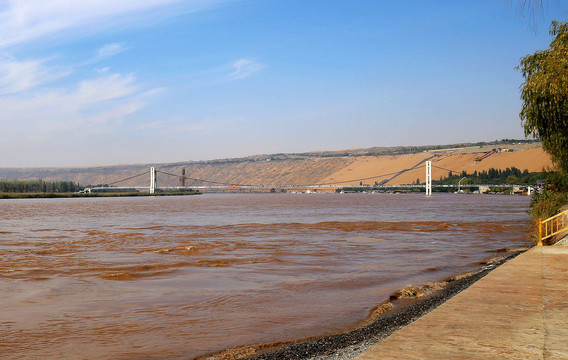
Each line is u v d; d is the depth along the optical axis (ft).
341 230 147.84
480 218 203.51
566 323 29.55
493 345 25.26
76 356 32.55
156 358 31.89
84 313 44.32
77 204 458.91
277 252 92.58
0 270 70.69
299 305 46.70
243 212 284.82
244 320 41.22
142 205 428.97
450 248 97.71
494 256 83.87
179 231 148.25
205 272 68.18
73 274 66.85
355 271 68.18
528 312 32.42
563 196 128.16
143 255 89.04
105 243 112.78
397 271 67.77
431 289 52.70
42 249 100.17
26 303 48.60
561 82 66.80
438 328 28.66
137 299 50.21
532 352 24.11
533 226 123.95
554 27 75.25
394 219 203.62
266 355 31.17
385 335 33.73
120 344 35.04
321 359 28.78
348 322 39.70
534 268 51.26
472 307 33.91
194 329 38.70
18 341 35.96
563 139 76.28
